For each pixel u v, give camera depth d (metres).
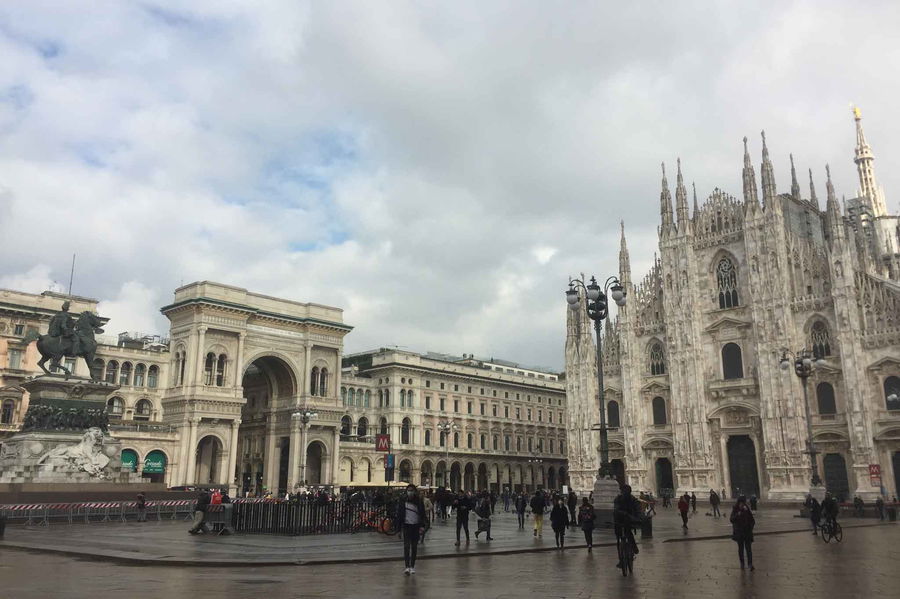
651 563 24.11
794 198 96.88
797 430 79.31
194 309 92.56
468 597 16.30
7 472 49.97
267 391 107.62
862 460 73.88
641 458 91.88
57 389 52.47
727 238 89.94
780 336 82.25
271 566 22.69
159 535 33.84
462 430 125.62
